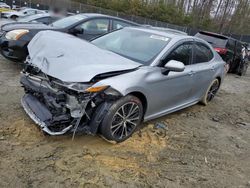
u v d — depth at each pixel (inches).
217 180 137.9
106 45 185.6
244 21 2274.9
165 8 1768.0
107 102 139.2
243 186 137.1
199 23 2027.6
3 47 247.1
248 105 286.7
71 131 135.1
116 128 146.9
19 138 142.8
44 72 137.9
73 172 124.6
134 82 144.5
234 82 407.5
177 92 185.9
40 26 262.1
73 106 130.8
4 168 120.1
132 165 136.9
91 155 138.2
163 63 167.8
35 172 120.9
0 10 912.9
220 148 172.1
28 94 160.2
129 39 186.1
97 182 121.2
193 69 197.9
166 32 197.2
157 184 126.7
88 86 129.1
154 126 183.6
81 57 142.3
